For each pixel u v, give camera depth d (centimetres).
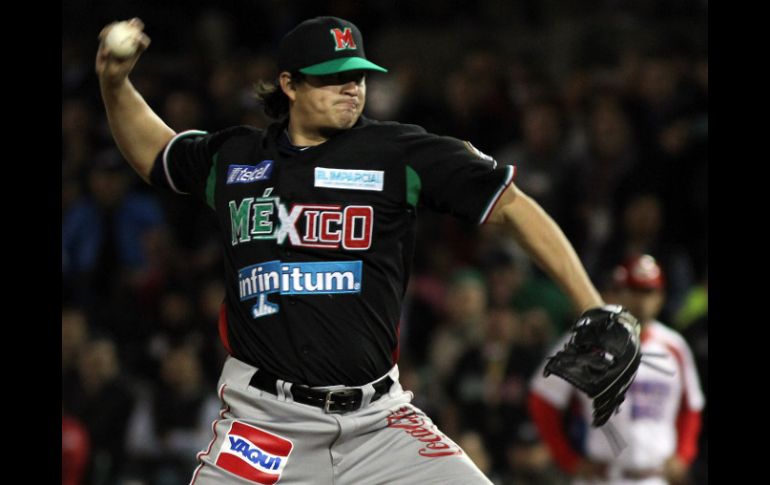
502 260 3834
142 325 3853
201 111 4516
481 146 4444
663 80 4275
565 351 1481
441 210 1562
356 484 1561
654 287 2828
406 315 3859
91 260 4156
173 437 3503
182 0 5181
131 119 1667
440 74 5072
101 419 3497
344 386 1545
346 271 1540
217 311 3741
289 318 1537
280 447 1551
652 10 4941
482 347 3475
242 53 5138
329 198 1543
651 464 2803
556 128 4288
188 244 4212
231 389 1578
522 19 5162
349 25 1588
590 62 4775
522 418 3356
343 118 1559
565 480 3238
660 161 3953
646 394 2808
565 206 4072
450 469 1538
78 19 5016
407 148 1552
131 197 4238
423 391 3447
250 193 1574
